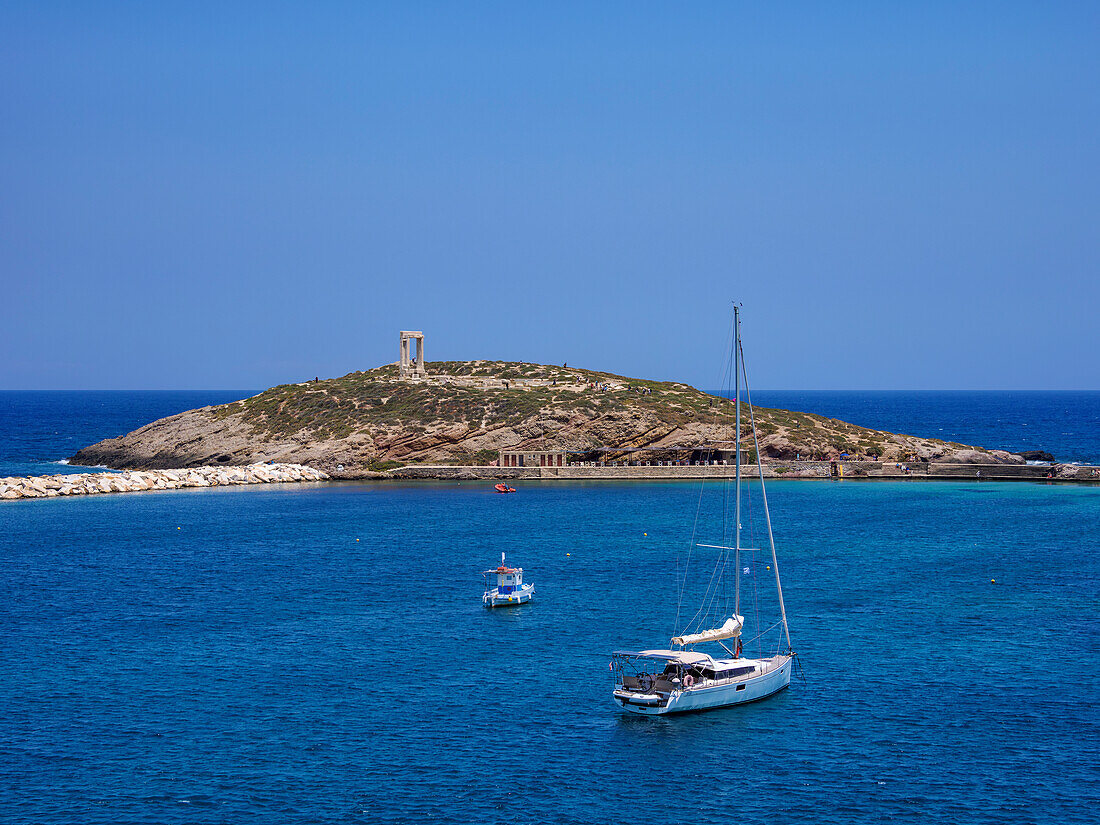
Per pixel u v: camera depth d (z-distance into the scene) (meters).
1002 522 120.44
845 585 82.75
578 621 71.62
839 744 48.34
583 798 43.06
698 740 48.97
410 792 43.50
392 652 63.59
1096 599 76.25
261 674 59.03
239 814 41.44
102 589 82.94
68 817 41.06
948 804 42.19
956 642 64.62
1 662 61.34
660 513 131.38
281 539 110.44
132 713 52.50
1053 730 49.47
